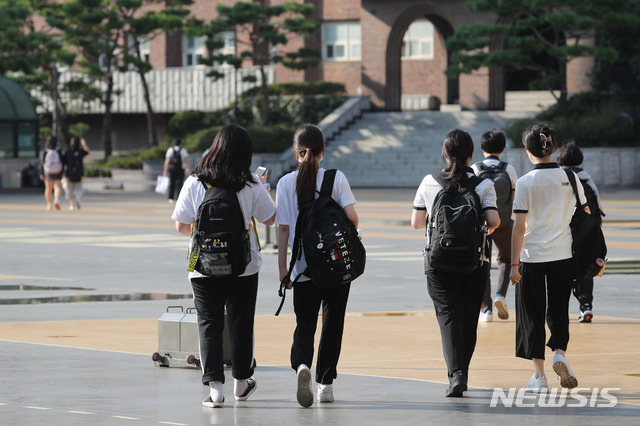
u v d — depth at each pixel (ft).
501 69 400.26
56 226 212.02
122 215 244.22
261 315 98.84
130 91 492.13
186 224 60.85
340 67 465.88
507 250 93.20
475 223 61.00
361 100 418.72
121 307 104.47
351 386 65.46
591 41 384.47
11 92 389.60
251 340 61.16
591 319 94.84
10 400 60.70
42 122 489.26
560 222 64.90
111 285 123.13
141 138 506.07
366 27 426.10
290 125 416.05
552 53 342.64
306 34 406.62
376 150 384.47
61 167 263.49
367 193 325.21
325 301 61.26
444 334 62.28
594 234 65.00
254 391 64.13
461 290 63.46
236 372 60.95
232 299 60.64
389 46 423.23
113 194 347.15
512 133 348.79
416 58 458.91
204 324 59.93
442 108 436.76
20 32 382.22
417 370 70.85
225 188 59.41
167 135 443.73
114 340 83.92
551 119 356.18
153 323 93.56
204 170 59.67
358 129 396.37
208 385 60.54
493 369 71.67
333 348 61.00
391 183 375.45
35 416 56.49
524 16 402.72
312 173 60.64
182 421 55.77
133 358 75.51
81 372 69.82
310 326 61.21
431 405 59.82
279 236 61.67
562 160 87.10
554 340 64.49
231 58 405.59
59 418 56.03
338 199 60.95
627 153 336.70
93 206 278.26
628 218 216.54
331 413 57.88
